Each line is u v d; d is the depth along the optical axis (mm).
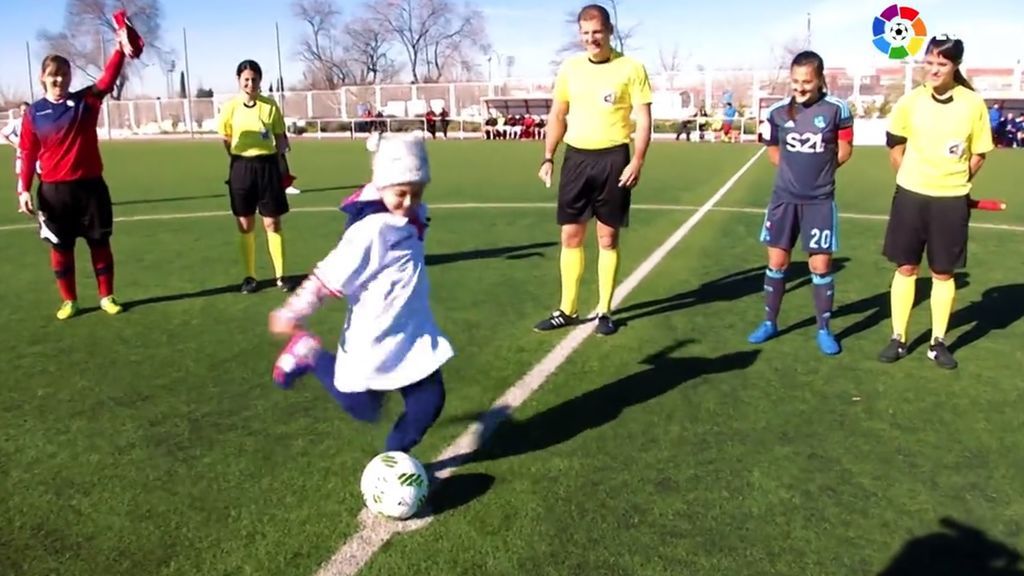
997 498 3420
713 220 11047
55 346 5570
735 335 5750
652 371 4988
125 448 3934
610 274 5875
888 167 19469
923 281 7445
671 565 2951
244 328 5980
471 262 8391
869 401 4477
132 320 6238
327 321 6230
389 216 3176
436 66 77750
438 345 3369
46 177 6074
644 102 5594
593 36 5516
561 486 3533
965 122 4762
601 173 5652
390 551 3039
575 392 4648
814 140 5113
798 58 5090
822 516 3281
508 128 37094
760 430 4102
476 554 3020
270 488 3525
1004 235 9586
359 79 77188
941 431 4078
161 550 3061
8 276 7895
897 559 2988
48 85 6027
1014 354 5242
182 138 43906
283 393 4625
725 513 3303
